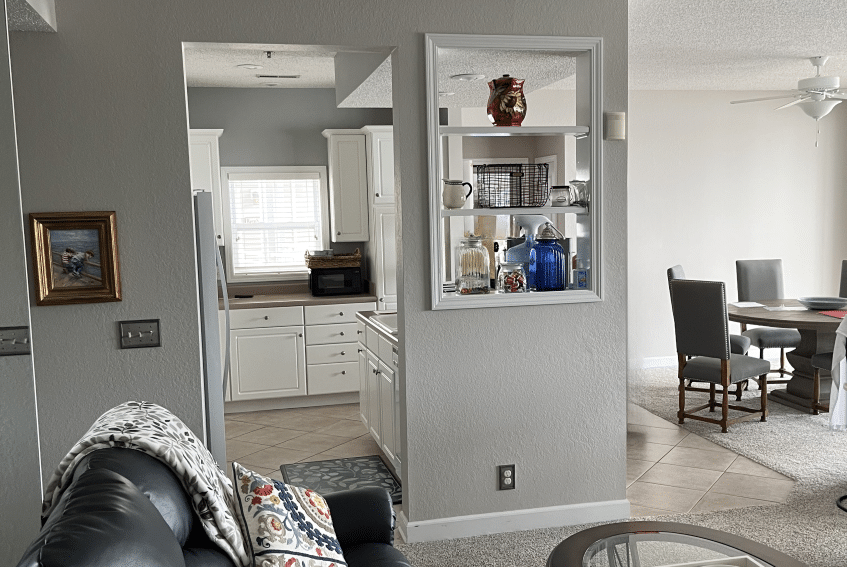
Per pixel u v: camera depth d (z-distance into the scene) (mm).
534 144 6883
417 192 3209
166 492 1547
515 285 3479
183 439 1820
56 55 2768
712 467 4352
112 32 2811
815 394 5465
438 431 3332
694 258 7344
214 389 3062
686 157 7234
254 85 6367
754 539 3316
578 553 2256
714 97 7238
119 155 2852
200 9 2893
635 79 6480
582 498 3543
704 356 5234
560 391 3461
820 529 3412
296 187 6652
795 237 7539
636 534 2408
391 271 6254
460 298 3285
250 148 6504
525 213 3354
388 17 3096
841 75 6367
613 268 3469
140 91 2852
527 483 3465
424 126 3182
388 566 2119
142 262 2902
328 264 6301
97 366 2896
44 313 2840
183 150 2904
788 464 4352
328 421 5699
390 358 4160
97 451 1563
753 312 5578
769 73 6234
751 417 5312
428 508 3365
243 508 1899
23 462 2141
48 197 2805
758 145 7375
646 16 4246
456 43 3168
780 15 4250
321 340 6082
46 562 1026
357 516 2361
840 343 4469
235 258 6574
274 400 6117
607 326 3490
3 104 2086
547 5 3268
